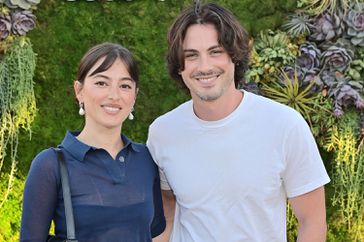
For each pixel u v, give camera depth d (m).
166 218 2.60
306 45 3.54
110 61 2.18
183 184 2.33
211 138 2.29
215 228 2.29
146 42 3.65
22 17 3.36
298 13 3.58
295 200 2.34
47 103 3.61
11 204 3.60
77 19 3.60
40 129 3.60
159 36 3.65
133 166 2.26
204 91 2.23
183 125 2.34
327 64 3.51
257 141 2.26
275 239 2.31
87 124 2.22
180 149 2.34
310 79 3.48
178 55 2.26
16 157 3.58
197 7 2.27
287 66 3.50
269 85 3.53
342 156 3.51
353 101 3.46
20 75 3.38
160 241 2.61
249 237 2.28
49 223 2.13
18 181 3.60
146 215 2.19
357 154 3.53
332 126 3.50
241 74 2.44
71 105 3.63
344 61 3.48
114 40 3.63
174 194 2.41
